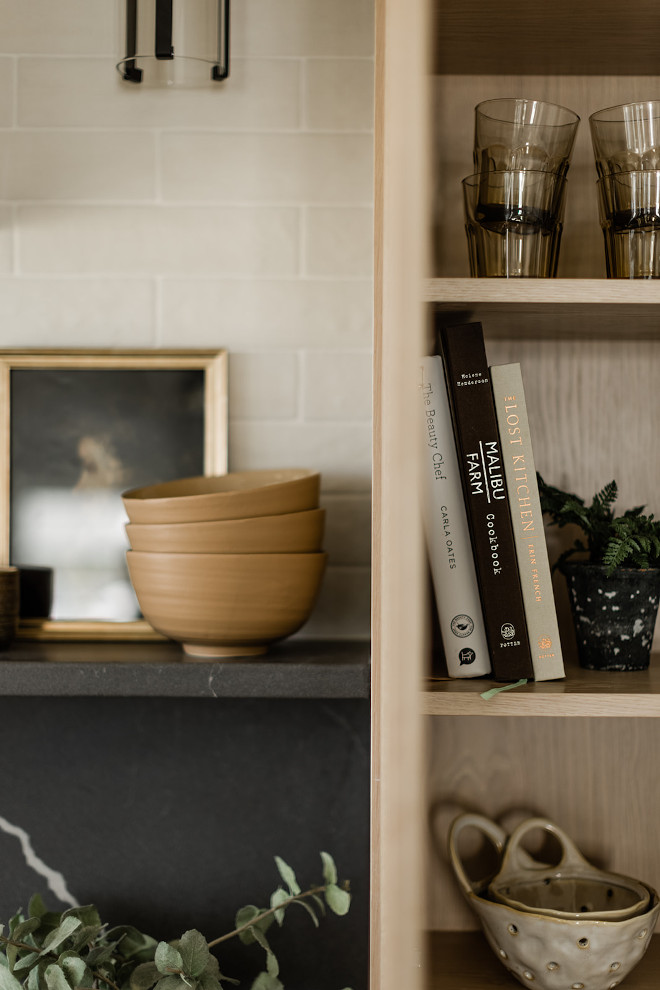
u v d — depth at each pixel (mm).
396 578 677
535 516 796
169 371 1020
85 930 857
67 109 1023
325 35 1023
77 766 1019
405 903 664
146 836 1018
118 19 909
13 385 1019
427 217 674
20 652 929
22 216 1023
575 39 886
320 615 1025
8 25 1021
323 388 1030
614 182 821
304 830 1021
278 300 1029
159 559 843
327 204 1026
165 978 821
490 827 936
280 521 854
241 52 1023
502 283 755
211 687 839
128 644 989
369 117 1025
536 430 995
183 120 1026
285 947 1012
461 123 980
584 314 826
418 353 676
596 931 795
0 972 812
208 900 1016
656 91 984
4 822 1015
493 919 841
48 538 1014
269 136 1027
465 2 810
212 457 1012
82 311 1026
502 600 786
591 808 988
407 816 668
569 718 991
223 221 1026
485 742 991
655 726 990
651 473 995
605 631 836
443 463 811
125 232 1026
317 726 1025
